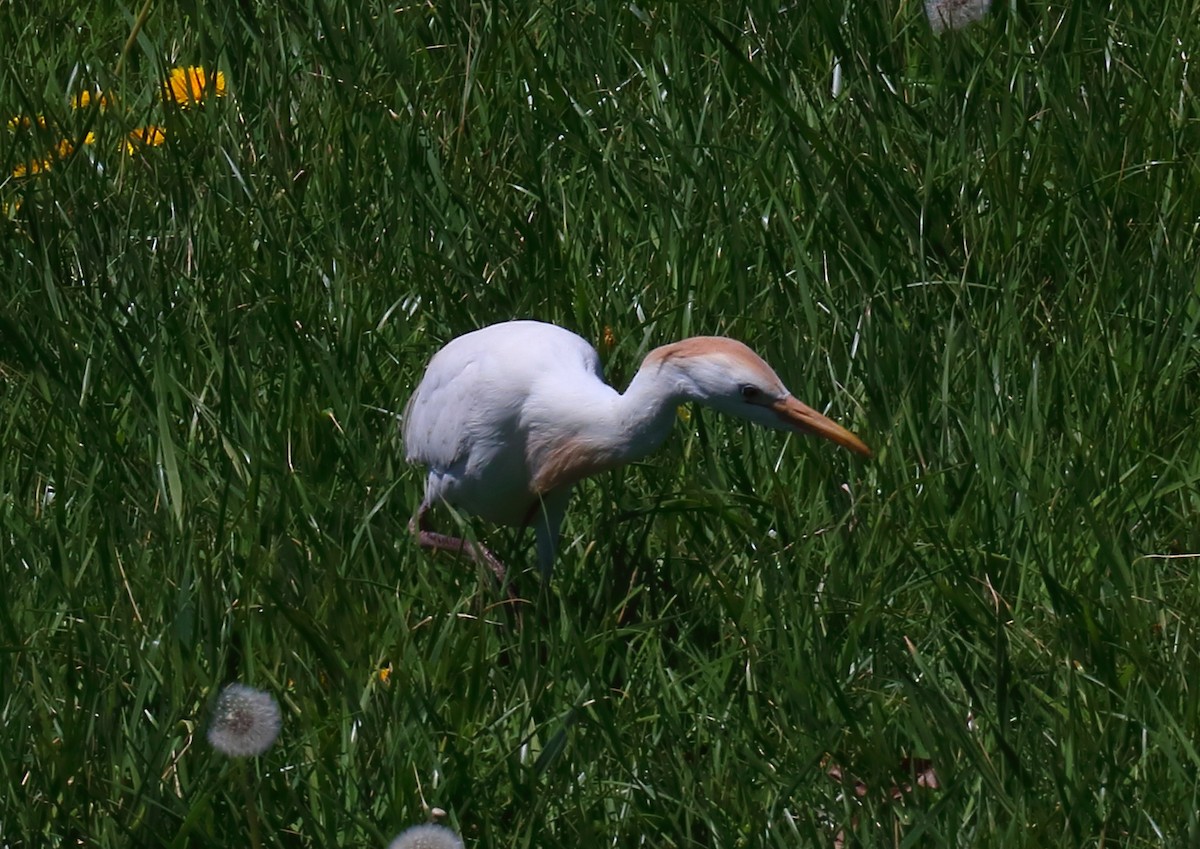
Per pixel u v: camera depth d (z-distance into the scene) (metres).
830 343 8.91
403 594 7.36
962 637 7.08
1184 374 8.70
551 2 12.17
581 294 9.19
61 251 9.80
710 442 8.40
